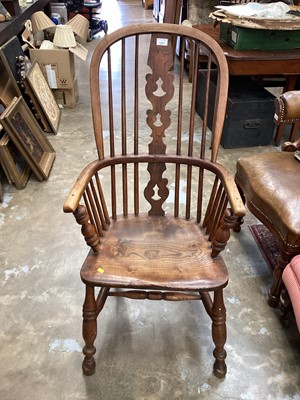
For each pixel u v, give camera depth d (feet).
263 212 4.83
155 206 4.67
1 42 7.94
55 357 4.39
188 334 4.68
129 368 4.29
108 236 4.24
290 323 4.82
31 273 5.46
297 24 7.88
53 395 4.03
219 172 4.06
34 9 11.18
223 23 8.54
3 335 4.61
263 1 10.30
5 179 7.50
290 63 7.88
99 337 4.61
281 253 4.57
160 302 5.09
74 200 3.43
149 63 4.09
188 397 4.02
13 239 6.07
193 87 4.19
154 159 4.43
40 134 8.07
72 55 10.33
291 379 4.20
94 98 4.06
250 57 7.62
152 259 3.88
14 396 4.01
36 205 6.86
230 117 8.39
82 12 17.72
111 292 4.15
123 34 4.00
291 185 4.77
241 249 6.00
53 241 6.05
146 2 23.17
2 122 6.72
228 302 5.08
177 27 3.97
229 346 4.53
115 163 4.37
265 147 8.98
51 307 4.97
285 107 5.66
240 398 4.02
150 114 4.27
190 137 4.38
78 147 8.79
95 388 4.10
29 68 8.93
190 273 3.70
